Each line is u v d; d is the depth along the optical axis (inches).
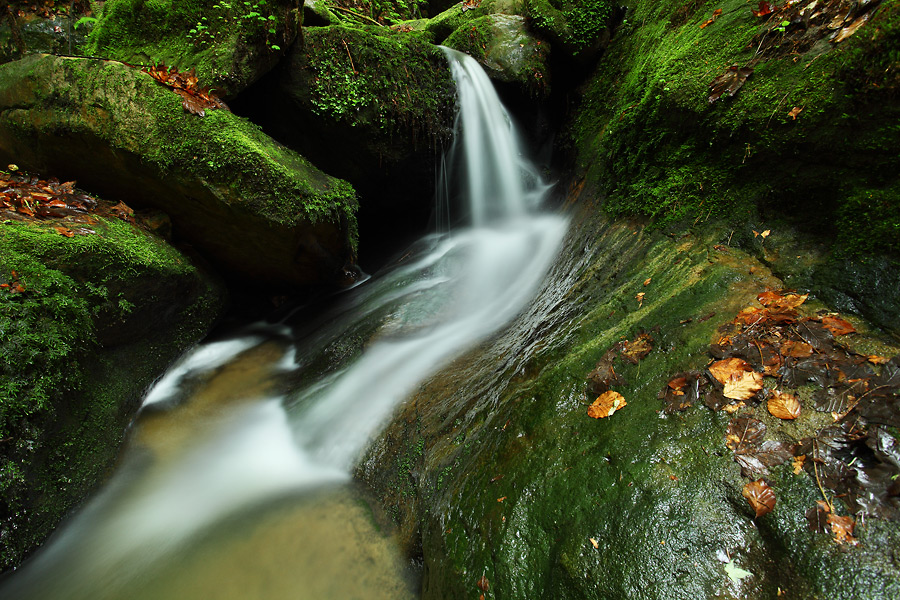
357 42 231.9
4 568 111.8
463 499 101.6
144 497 137.3
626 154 177.0
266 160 182.2
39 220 152.6
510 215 281.9
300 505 129.6
